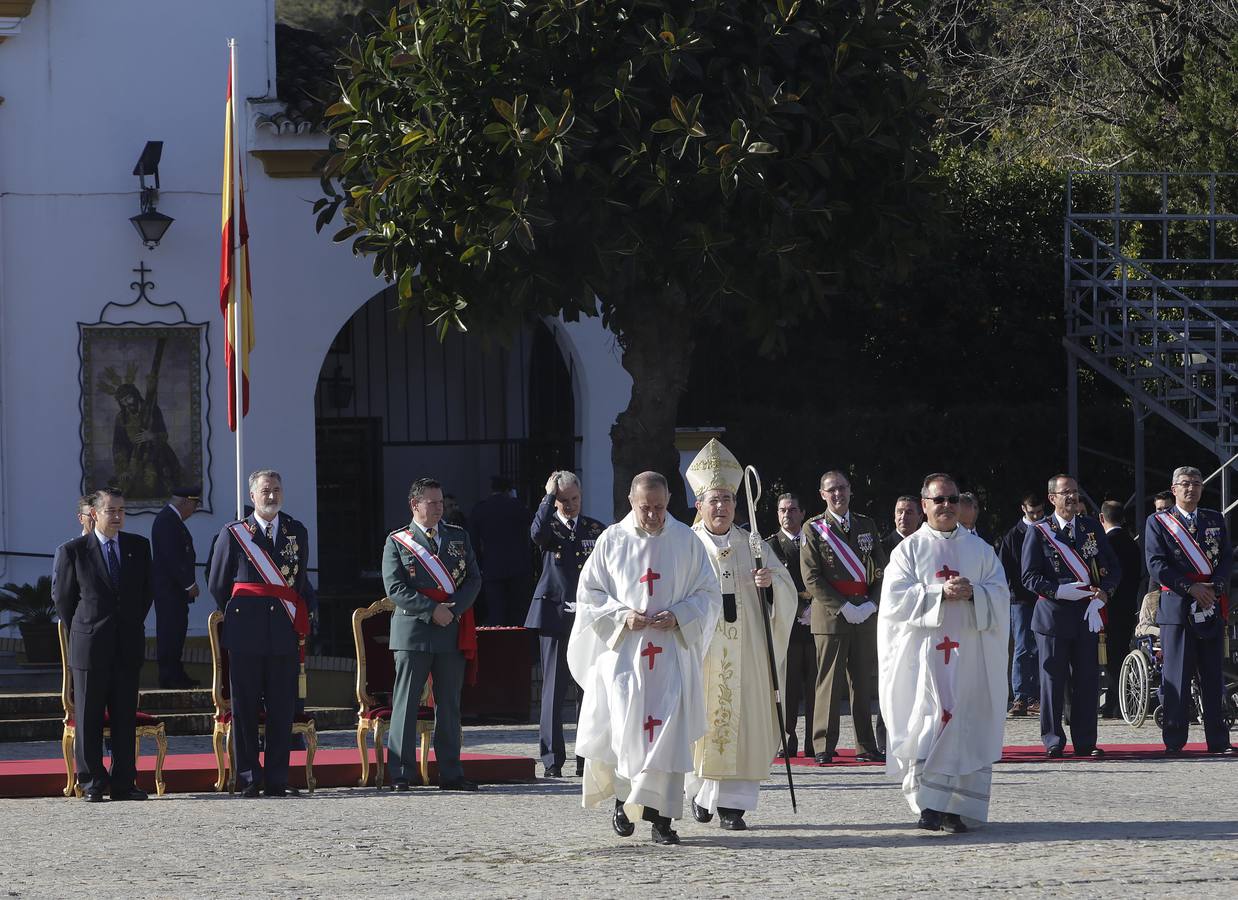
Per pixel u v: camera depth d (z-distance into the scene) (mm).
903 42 37844
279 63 51656
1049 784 28641
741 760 23219
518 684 39969
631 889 18438
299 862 21359
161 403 46375
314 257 47344
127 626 28297
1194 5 63281
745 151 35000
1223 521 33688
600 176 35531
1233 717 37906
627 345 40688
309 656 42688
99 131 46281
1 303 45531
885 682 23547
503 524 44219
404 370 55781
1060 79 67188
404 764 28953
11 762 31016
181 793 29391
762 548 23453
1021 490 56469
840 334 58531
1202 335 53781
